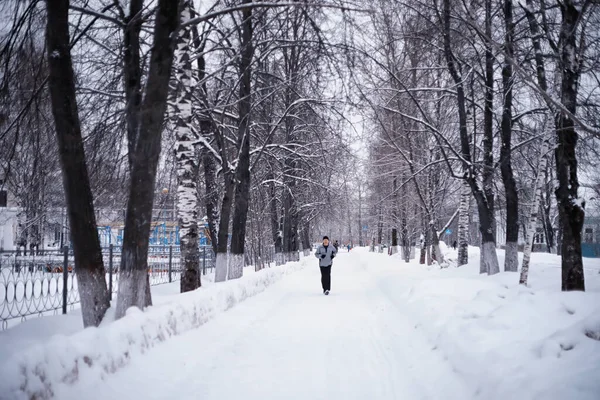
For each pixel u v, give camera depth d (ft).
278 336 27.17
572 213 29.68
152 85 21.35
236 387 17.85
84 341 15.29
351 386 18.04
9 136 28.71
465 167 48.39
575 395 11.91
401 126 66.69
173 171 47.73
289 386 18.02
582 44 30.27
